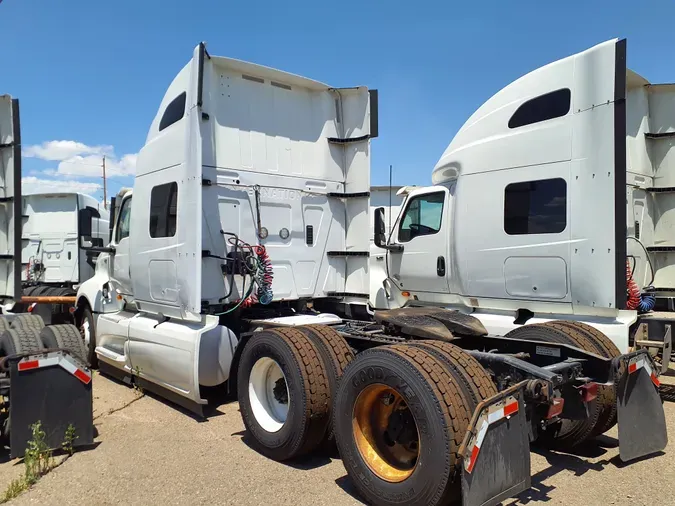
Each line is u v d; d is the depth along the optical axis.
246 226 5.88
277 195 6.12
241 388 4.54
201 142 5.13
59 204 11.84
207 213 5.62
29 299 8.20
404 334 4.64
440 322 4.56
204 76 5.58
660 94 6.74
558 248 5.38
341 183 6.64
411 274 7.15
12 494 3.60
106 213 12.48
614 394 4.11
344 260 6.70
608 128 4.98
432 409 2.95
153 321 5.98
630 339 5.52
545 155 5.50
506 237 5.87
